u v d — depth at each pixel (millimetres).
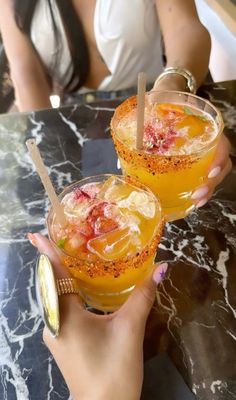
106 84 450
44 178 198
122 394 175
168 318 217
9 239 256
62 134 314
